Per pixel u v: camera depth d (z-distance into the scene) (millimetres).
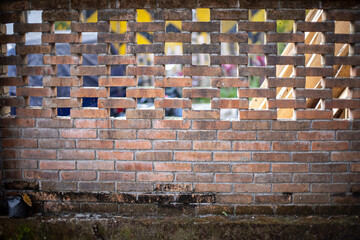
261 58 7344
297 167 3482
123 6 3387
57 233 3486
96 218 3504
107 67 3475
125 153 3535
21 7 3447
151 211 3568
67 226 3475
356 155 3465
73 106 3525
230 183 3516
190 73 3416
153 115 3482
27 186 3627
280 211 3521
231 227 3398
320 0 3326
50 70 3494
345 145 3455
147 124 3498
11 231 3488
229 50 7629
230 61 3404
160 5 3367
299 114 3434
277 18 3352
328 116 3432
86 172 3580
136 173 3551
